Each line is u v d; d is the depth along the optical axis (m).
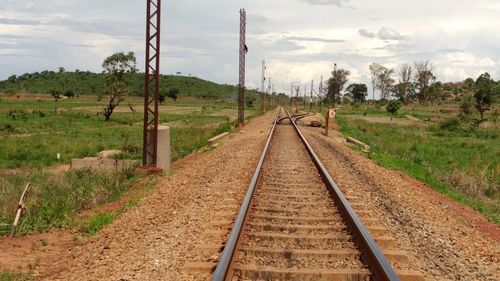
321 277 6.46
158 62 17.41
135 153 29.67
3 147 30.72
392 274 5.97
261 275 6.49
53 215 11.78
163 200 11.83
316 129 42.72
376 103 135.75
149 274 6.68
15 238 9.77
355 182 14.19
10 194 15.89
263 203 10.68
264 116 69.75
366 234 7.59
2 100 104.31
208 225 8.82
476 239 9.51
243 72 46.00
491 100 76.44
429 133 50.03
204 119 68.50
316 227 8.69
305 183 13.36
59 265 7.82
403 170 20.09
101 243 8.73
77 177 20.91
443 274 6.91
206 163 18.64
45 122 54.84
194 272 6.64
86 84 198.25
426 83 135.38
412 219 10.10
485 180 20.66
